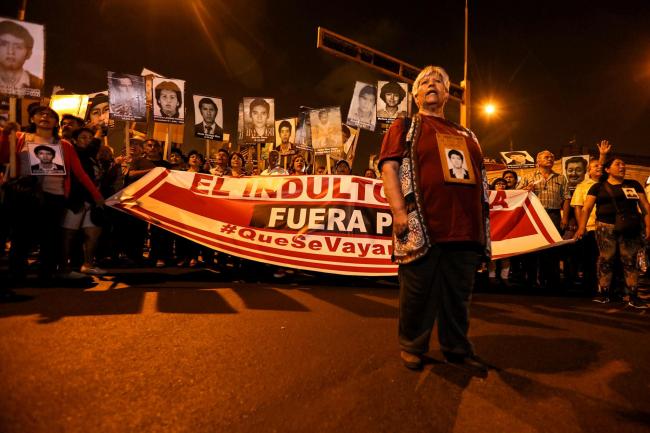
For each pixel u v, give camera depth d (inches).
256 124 313.3
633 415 73.4
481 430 65.6
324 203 205.6
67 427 59.0
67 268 176.6
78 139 187.3
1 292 133.8
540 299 189.5
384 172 97.0
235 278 207.0
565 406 75.9
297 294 166.9
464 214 93.0
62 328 103.0
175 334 103.7
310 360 91.9
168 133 266.5
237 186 209.0
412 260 91.4
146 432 59.1
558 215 240.8
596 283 219.6
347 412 69.1
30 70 163.3
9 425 58.3
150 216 193.9
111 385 73.2
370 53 352.8
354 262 197.2
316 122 304.5
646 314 163.6
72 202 174.1
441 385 82.5
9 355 83.8
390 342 108.3
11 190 151.9
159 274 208.4
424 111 104.6
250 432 61.0
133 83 252.5
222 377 79.9
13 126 151.9
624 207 187.3
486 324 135.4
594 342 118.4
